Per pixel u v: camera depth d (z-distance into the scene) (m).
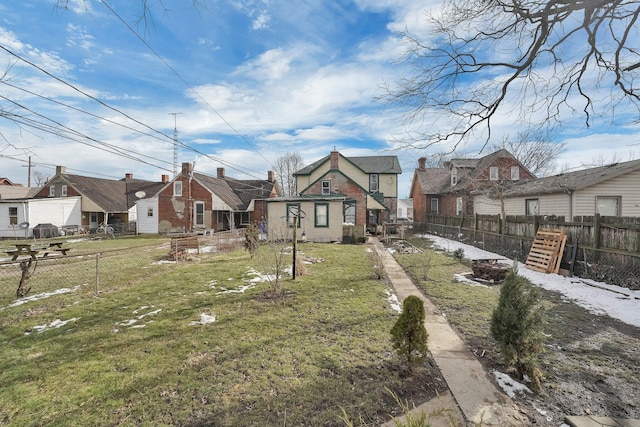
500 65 6.39
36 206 23.92
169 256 12.22
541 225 10.76
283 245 8.22
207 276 8.69
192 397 3.21
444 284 8.12
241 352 4.18
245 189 31.05
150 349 4.27
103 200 28.59
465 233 18.23
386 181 30.95
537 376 3.44
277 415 2.94
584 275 8.52
